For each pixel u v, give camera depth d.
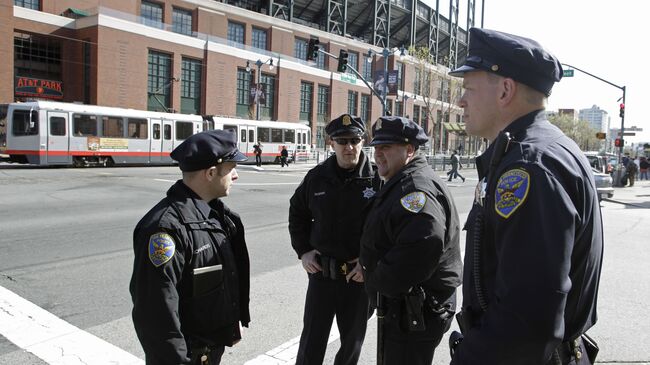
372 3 68.00
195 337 2.22
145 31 41.03
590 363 1.77
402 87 67.25
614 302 5.25
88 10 41.34
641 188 25.38
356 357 3.38
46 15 38.06
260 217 10.73
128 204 11.95
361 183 3.26
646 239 9.42
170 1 47.34
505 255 1.42
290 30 57.72
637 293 5.59
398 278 2.36
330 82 59.31
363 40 74.62
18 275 5.78
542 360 1.35
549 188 1.38
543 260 1.34
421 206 2.39
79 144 24.78
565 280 1.33
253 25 54.38
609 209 15.01
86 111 25.08
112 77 39.00
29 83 37.78
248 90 50.28
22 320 4.39
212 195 2.40
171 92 43.50
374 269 2.60
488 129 1.74
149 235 2.09
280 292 5.40
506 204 1.44
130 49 40.03
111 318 4.49
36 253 6.84
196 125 30.52
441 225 2.39
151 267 2.04
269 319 4.59
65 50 39.59
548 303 1.31
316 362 3.25
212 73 46.12
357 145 3.26
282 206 12.59
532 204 1.39
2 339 3.99
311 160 41.09
